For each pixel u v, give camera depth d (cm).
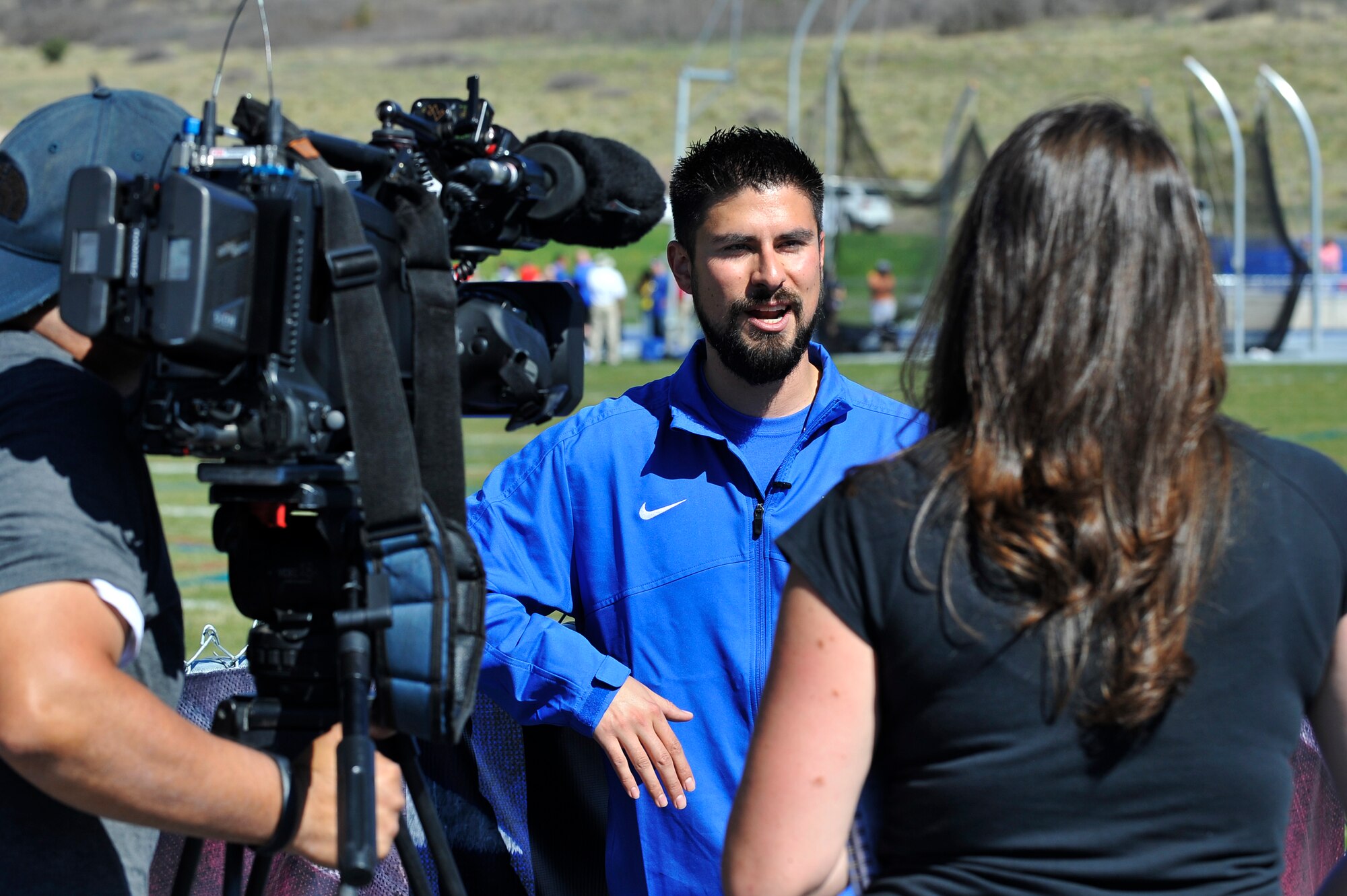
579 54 11750
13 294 212
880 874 197
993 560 183
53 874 208
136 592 200
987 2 11712
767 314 317
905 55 10931
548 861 362
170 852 328
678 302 3500
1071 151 190
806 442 331
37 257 213
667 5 12256
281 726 225
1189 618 183
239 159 212
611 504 336
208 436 203
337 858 207
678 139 4462
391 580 211
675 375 340
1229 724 184
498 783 365
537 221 267
